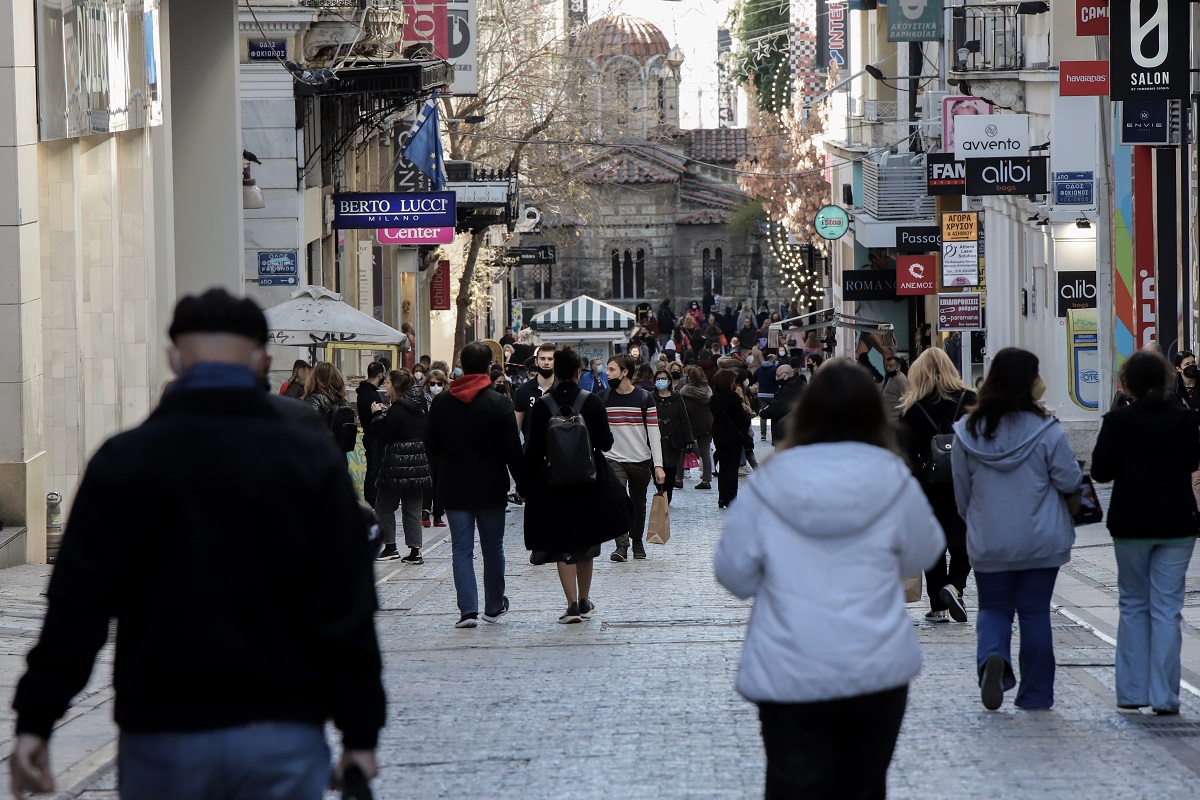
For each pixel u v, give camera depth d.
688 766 19.52
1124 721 21.73
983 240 97.06
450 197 81.31
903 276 103.50
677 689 24.83
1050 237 77.69
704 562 44.38
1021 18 84.25
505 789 18.52
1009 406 21.91
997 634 22.36
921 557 13.59
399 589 39.78
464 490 32.16
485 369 32.34
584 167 131.38
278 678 10.15
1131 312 66.12
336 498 10.40
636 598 36.91
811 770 13.27
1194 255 57.88
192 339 10.58
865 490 13.22
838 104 155.38
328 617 10.30
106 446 10.40
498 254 145.75
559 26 123.25
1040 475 21.92
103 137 50.19
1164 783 18.30
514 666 27.42
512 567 44.47
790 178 183.62
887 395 53.78
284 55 73.75
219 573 10.12
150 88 53.44
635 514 44.78
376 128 92.50
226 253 64.88
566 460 31.28
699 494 69.00
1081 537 45.94
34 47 41.16
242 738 10.04
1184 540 21.86
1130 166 66.19
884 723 13.35
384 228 82.00
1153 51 51.31
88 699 24.80
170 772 10.03
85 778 19.09
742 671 13.40
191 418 10.40
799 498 13.21
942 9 101.88
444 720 22.73
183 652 10.05
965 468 22.38
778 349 143.62
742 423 60.72
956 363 101.62
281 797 10.12
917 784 18.39
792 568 13.24
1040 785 18.28
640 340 130.50
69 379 45.88
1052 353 77.44
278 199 73.94
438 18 95.12
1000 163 75.31
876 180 115.81
